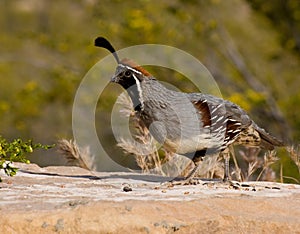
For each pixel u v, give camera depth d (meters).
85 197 9.07
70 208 8.34
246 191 9.98
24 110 25.38
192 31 25.81
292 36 26.44
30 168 11.99
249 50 27.50
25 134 25.45
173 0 25.56
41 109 25.73
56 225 8.05
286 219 8.55
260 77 26.66
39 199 8.95
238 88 25.98
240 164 15.35
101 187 10.05
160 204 8.60
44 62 26.66
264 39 27.59
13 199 8.95
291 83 26.61
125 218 8.16
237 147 15.62
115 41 24.83
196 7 25.75
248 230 8.37
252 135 11.40
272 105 24.42
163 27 25.11
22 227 8.03
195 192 9.70
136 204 8.48
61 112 25.89
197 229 8.27
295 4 25.45
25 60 26.84
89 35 26.34
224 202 8.96
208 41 26.08
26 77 28.38
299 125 23.36
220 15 26.45
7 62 27.06
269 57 26.83
